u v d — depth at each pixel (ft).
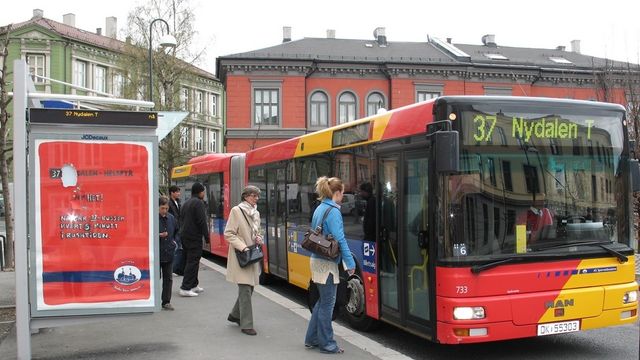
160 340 21.88
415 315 20.30
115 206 19.25
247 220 22.65
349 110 131.13
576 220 19.67
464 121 18.74
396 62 130.31
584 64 147.84
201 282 36.63
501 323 18.21
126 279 19.30
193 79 102.17
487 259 18.34
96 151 19.07
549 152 19.61
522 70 135.03
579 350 21.84
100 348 20.76
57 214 18.75
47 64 152.76
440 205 18.52
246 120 126.52
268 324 24.57
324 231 19.69
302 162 31.58
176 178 70.64
